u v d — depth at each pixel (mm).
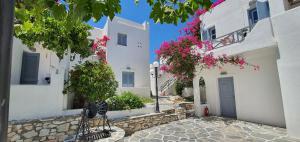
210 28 11625
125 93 9852
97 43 10547
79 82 6777
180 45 10062
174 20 2135
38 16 2248
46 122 5871
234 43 8211
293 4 6977
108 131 5805
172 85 18828
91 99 6816
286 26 5984
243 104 8820
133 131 7406
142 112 8664
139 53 15164
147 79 15273
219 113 10227
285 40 5992
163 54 10328
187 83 15773
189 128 7637
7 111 674
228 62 8758
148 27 16203
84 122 5297
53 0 1540
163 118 8734
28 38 5859
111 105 8203
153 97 16688
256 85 8281
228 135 6469
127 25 14852
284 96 5988
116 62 13695
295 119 5695
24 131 5473
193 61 9422
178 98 14906
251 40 7312
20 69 7414
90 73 6996
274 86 7602
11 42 694
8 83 677
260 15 8203
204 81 11930
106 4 1563
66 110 6758
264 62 7988
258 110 8156
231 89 9672
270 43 6547
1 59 649
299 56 5590
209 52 9375
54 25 5914
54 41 6066
